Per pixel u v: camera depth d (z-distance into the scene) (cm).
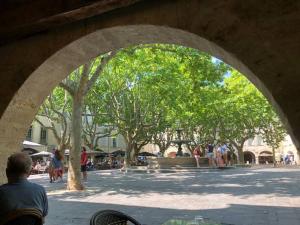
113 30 432
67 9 420
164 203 971
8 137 501
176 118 3931
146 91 3081
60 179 1938
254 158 6612
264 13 356
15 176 292
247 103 3180
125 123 3192
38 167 3127
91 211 857
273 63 343
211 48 397
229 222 705
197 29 380
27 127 530
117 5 402
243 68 371
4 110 478
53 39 463
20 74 477
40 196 293
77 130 1336
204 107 2648
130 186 1463
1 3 472
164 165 2905
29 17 449
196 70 1284
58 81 520
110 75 2839
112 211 312
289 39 342
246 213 802
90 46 471
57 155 1906
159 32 424
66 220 749
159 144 4491
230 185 1462
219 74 1349
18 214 273
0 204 278
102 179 1914
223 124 4222
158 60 1758
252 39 355
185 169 2711
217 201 998
